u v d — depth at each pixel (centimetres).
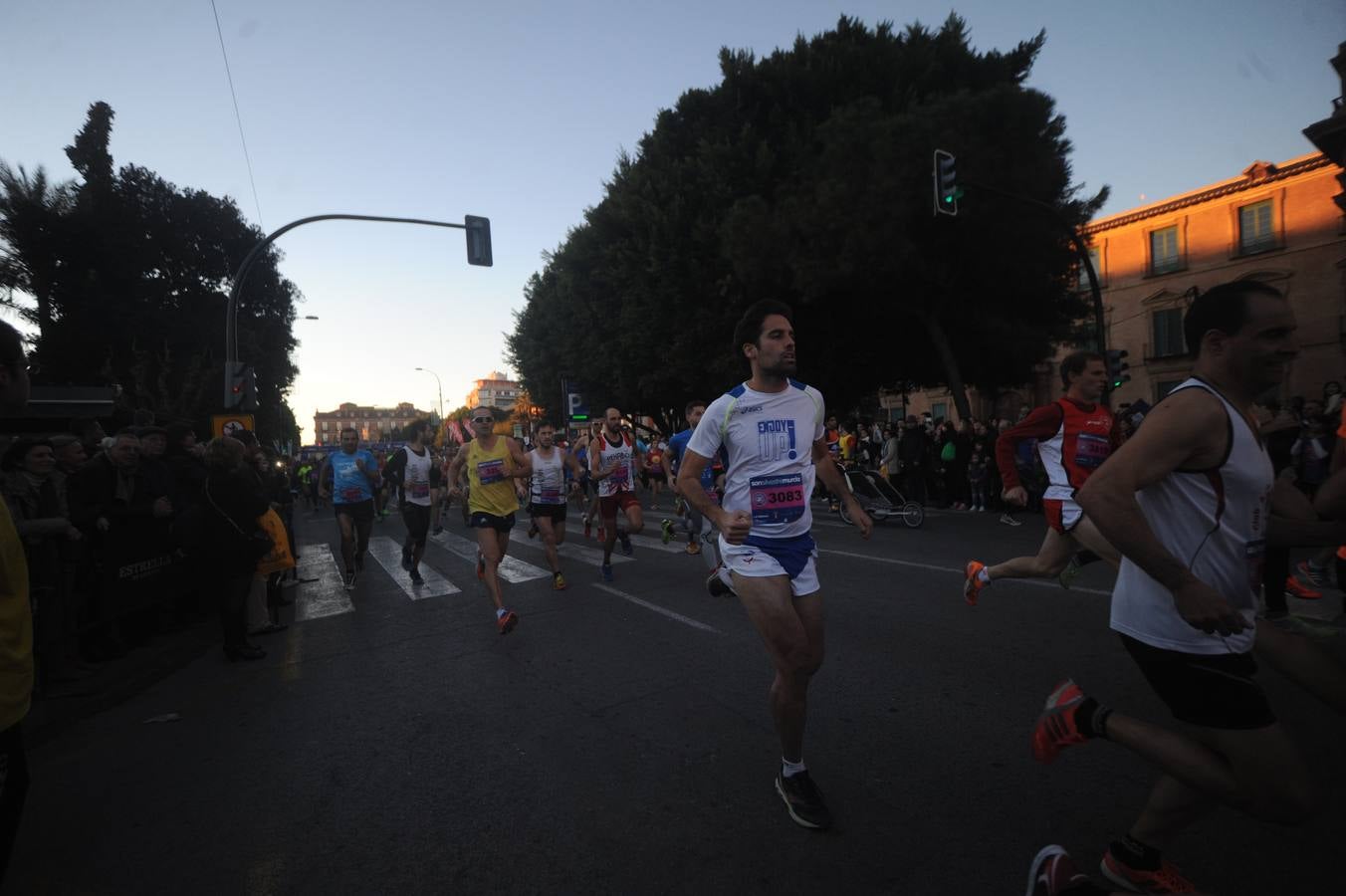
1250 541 180
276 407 3444
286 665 525
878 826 259
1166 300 3183
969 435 1438
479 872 245
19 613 178
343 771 335
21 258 2820
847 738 337
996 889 219
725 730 357
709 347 2228
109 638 545
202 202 3209
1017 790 280
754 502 266
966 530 1084
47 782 340
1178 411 174
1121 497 170
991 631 500
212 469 545
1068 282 2033
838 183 1641
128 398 2334
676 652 496
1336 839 237
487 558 579
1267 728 171
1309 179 2766
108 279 2969
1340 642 436
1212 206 3039
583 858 250
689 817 273
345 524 836
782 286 1906
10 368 187
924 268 1680
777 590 259
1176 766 180
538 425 752
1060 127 1741
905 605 589
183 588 653
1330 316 2725
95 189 2961
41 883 253
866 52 2016
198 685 488
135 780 338
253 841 275
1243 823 250
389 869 250
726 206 2067
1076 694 207
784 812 273
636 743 347
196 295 3198
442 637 577
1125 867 207
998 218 1609
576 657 497
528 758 337
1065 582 447
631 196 2292
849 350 2281
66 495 541
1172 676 181
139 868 260
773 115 2069
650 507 1634
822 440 299
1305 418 705
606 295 2670
